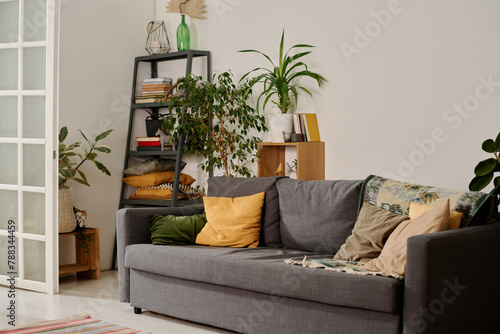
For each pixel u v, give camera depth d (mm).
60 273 4879
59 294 4590
